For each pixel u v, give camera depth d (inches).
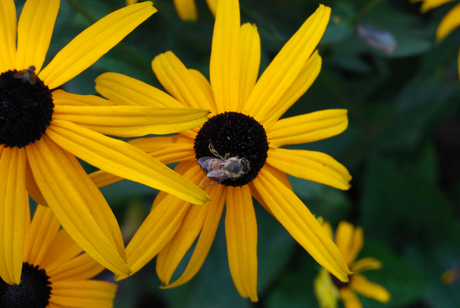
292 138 10.1
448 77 12.9
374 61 14.5
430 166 14.7
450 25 11.8
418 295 13.0
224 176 9.7
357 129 14.4
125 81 10.0
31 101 9.3
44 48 9.7
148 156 9.4
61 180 9.5
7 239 9.4
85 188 9.5
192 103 10.1
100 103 9.7
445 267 13.9
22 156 9.5
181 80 10.1
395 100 14.2
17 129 9.3
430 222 13.9
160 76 10.2
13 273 9.3
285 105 10.2
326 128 10.2
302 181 12.1
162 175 9.4
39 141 9.5
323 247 9.8
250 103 10.1
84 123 9.5
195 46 13.0
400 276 13.0
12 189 9.4
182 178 9.4
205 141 9.9
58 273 10.4
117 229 9.5
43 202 9.6
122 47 11.6
